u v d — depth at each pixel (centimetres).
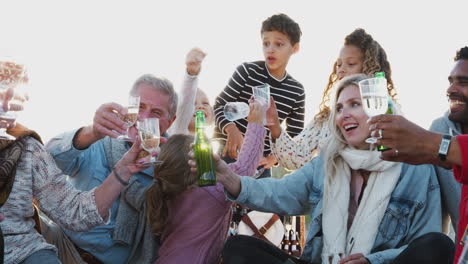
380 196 326
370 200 329
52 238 336
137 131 331
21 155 295
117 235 345
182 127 438
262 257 310
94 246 345
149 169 364
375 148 330
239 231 439
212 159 315
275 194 344
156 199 343
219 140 520
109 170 359
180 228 344
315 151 459
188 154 315
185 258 339
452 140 218
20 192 293
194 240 341
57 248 327
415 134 220
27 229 295
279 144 448
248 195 334
